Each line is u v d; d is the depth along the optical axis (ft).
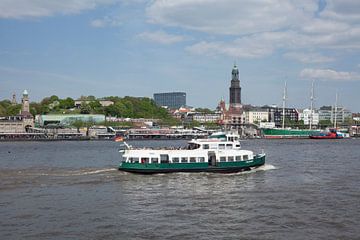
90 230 176.86
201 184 282.97
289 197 239.50
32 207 213.87
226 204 221.87
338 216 197.67
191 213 203.00
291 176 322.14
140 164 323.16
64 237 168.14
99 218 194.39
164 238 167.12
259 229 178.29
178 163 327.26
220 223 186.70
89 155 568.82
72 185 275.18
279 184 284.00
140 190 260.21
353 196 242.17
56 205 218.59
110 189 262.88
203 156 331.98
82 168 363.15
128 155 330.34
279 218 194.29
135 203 224.12
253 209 210.59
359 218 194.29
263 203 224.12
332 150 648.38
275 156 522.47
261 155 369.71
